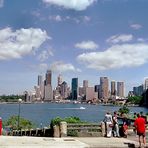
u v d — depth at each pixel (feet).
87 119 490.90
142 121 75.72
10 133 149.18
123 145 75.61
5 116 493.77
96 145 74.38
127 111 333.42
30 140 78.59
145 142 79.92
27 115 592.19
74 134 89.61
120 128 94.22
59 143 75.31
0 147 68.90
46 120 433.89
